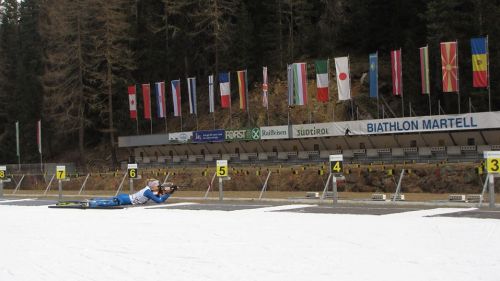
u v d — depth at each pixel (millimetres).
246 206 25156
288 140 52188
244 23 66562
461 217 17688
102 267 11844
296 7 67938
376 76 42156
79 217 22844
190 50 71438
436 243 13023
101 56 66250
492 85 47406
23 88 79188
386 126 44281
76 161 71438
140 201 27781
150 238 15859
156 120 71125
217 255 12695
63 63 66500
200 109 68688
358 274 10148
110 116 65625
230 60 66562
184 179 46469
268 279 10055
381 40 63125
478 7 48438
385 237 14242
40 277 11117
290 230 16375
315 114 57406
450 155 41406
